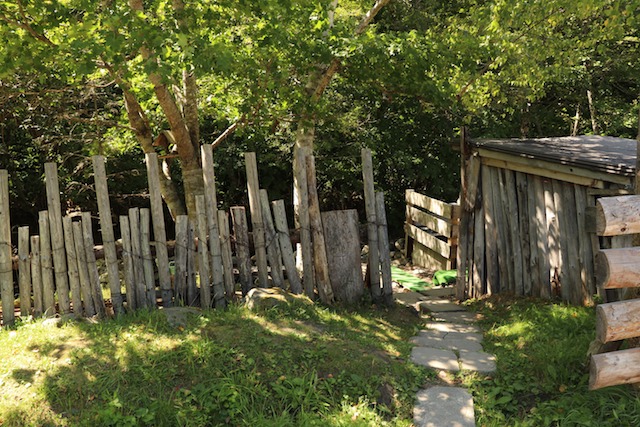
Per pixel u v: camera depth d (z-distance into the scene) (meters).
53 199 6.64
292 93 9.58
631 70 17.41
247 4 8.03
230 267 7.32
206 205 7.20
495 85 11.71
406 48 8.67
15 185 13.87
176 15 7.75
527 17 9.77
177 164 15.24
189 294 7.16
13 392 4.88
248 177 7.42
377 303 7.99
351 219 7.95
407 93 9.77
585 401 5.10
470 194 9.07
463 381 5.63
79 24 7.65
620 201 4.83
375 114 15.63
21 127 13.38
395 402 5.23
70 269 6.70
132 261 6.91
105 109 13.12
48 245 6.67
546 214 7.82
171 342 5.70
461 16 15.12
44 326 6.15
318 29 8.91
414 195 12.76
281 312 6.65
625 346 5.52
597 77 17.83
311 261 7.72
